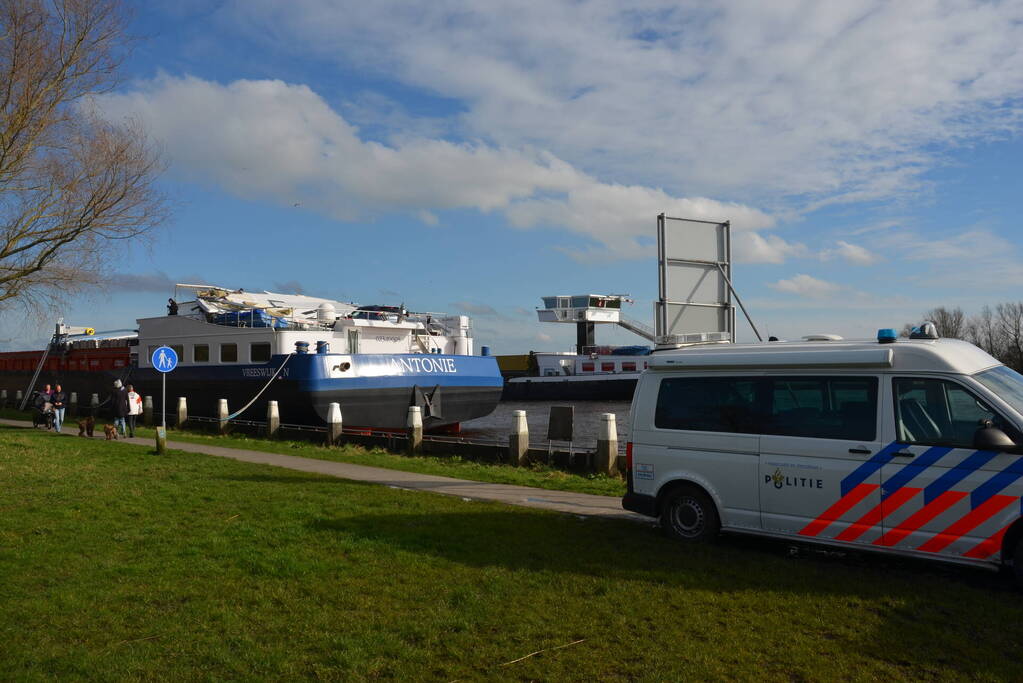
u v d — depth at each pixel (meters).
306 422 24.67
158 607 6.13
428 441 18.62
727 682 4.75
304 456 18.14
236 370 26.41
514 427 16.34
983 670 4.86
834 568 7.27
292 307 28.80
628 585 6.64
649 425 8.70
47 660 5.05
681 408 8.51
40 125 19.08
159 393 30.28
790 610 6.02
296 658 5.11
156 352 17.56
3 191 19.19
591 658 5.12
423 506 10.47
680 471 8.38
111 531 8.73
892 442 7.06
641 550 7.92
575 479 14.09
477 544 8.12
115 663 5.00
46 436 22.17
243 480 13.00
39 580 6.77
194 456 17.02
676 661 5.05
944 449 6.77
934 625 5.66
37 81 19.25
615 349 73.44
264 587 6.61
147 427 27.78
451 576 6.95
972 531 6.55
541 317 71.81
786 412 7.77
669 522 8.55
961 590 6.48
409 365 25.27
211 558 7.54
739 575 6.95
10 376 44.38
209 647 5.29
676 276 10.63
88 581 6.74
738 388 8.15
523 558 7.57
